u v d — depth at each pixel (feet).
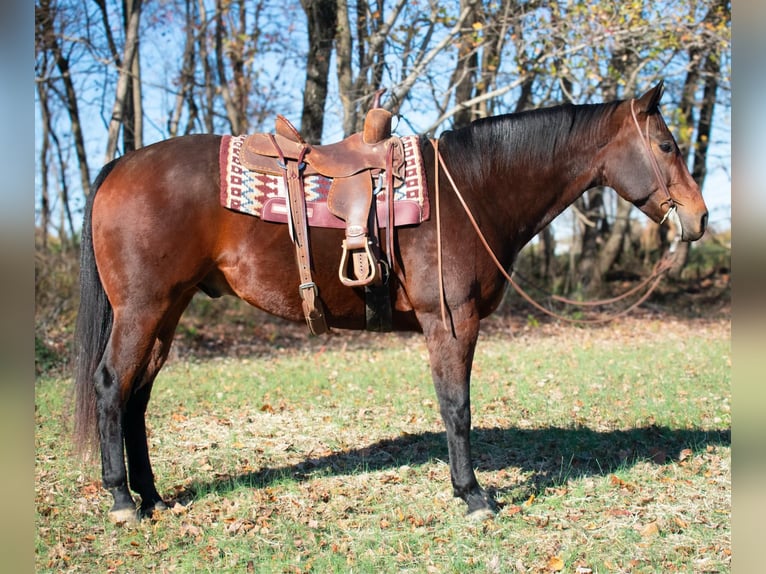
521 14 33.68
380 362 27.14
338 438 15.69
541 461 13.89
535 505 11.52
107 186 10.84
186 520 10.98
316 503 11.74
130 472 11.44
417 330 11.50
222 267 10.98
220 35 39.99
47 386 21.83
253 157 10.77
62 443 14.85
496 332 39.22
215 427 16.65
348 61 37.11
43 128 40.57
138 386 11.39
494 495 11.90
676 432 15.51
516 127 11.32
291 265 10.75
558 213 11.84
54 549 9.90
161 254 10.50
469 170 11.12
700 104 46.37
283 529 10.64
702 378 21.91
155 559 9.76
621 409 17.88
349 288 10.80
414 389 21.02
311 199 10.65
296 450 14.82
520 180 11.31
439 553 9.90
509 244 11.50
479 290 10.95
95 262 10.96
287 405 18.97
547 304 48.06
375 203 10.61
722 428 15.89
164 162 10.74
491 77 35.88
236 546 10.10
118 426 10.62
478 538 10.26
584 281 51.70
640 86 37.73
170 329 11.63
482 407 18.43
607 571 9.29
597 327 41.11
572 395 19.84
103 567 9.53
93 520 11.02
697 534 10.36
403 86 31.91
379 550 9.90
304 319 11.21
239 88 43.16
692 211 11.17
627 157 11.30
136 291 10.50
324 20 37.60
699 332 37.86
